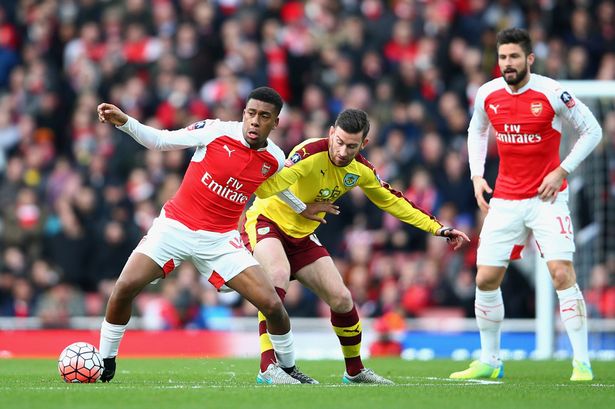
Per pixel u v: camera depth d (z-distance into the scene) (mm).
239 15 69062
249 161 27078
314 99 64125
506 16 70875
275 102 26812
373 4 71500
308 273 29219
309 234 29500
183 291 54062
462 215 59188
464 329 52000
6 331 49000
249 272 27125
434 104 65062
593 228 52656
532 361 41656
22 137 65438
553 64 67062
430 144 60594
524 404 23203
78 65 67688
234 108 62844
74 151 65312
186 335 49188
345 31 68500
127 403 22219
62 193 60625
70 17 70875
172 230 27047
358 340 29109
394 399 23656
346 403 22719
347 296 28750
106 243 57812
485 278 31828
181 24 69062
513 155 31266
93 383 27453
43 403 22141
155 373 33375
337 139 28094
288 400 23141
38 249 59125
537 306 44969
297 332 50000
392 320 50562
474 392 25594
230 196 27156
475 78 65750
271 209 29578
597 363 39250
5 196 60812
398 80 65500
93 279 57781
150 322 53781
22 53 71500
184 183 27375
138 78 66062
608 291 53594
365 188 29938
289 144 61438
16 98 67125
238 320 51750
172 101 63656
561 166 30766
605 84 40562
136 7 69500
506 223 31547
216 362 40875
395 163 60750
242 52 66375
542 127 30719
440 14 69000
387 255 58062
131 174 60906
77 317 55750
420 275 55281
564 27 71250
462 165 60844
